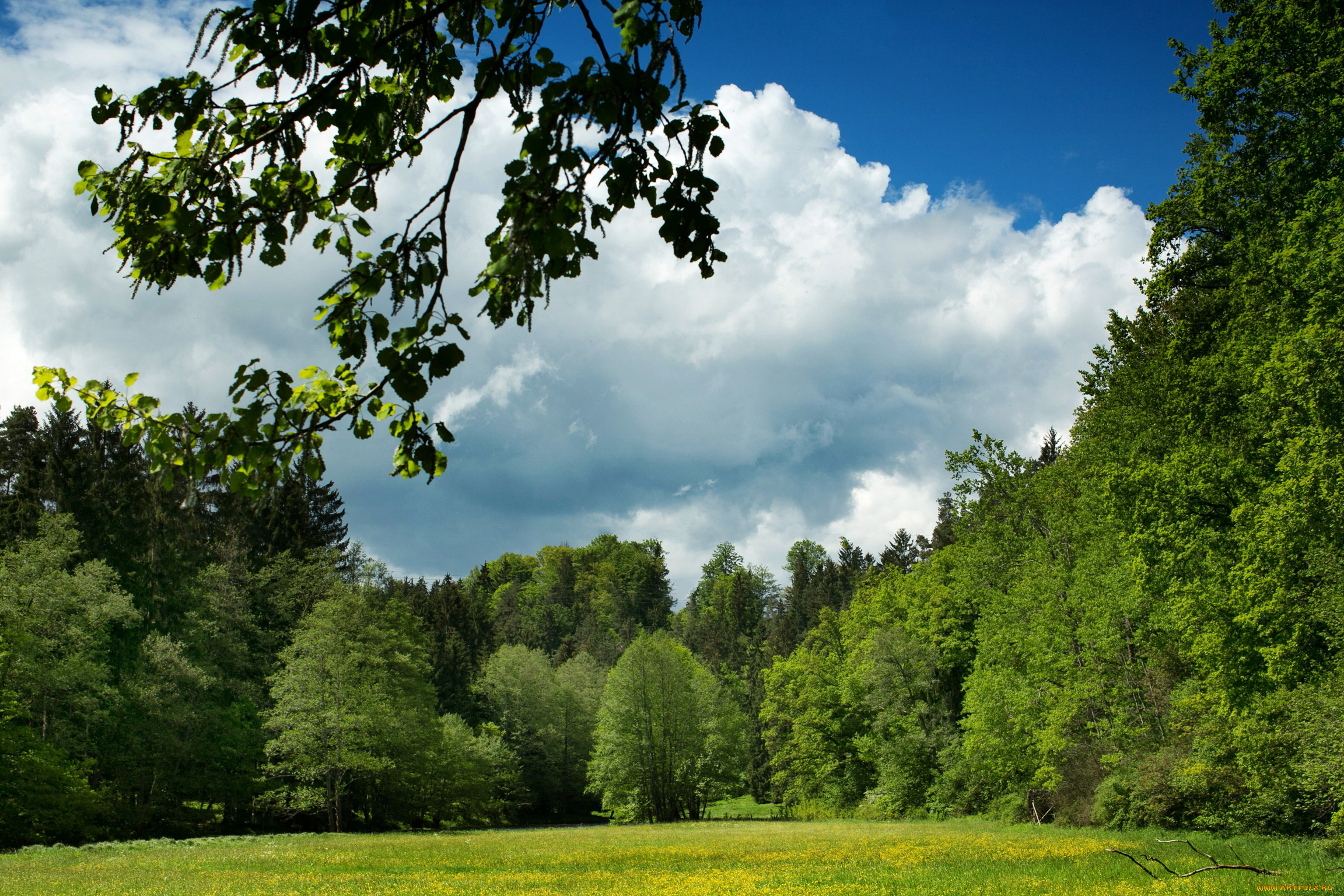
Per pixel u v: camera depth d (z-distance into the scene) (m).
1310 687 18.16
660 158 2.88
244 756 40.72
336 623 41.72
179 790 38.25
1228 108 20.83
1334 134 18.41
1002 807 39.19
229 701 42.91
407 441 3.10
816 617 94.81
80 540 38.62
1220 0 20.75
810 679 58.62
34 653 31.16
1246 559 17.78
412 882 18.53
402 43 3.05
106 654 36.12
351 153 3.05
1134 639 29.27
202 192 2.96
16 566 32.84
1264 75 19.97
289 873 20.36
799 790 60.22
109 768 35.31
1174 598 21.22
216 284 3.02
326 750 39.50
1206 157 21.70
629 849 27.48
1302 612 16.94
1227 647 19.42
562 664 92.75
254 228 3.00
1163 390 24.53
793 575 112.62
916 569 57.81
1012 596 34.47
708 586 142.62
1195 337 24.47
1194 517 20.41
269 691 46.00
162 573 41.06
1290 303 18.20
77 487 40.06
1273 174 20.28
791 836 33.53
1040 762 34.16
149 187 2.94
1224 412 21.62
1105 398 29.77
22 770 28.89
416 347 2.77
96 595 34.44
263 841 31.77
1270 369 17.05
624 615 131.88
